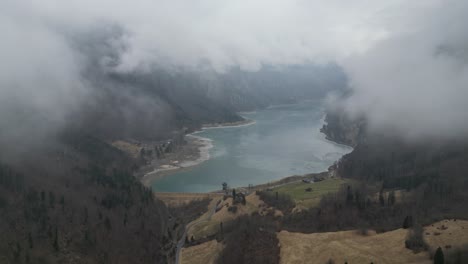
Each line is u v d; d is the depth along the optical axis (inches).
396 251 6560.0
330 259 6707.7
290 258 7022.6
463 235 6599.4
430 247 6382.9
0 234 7534.5
